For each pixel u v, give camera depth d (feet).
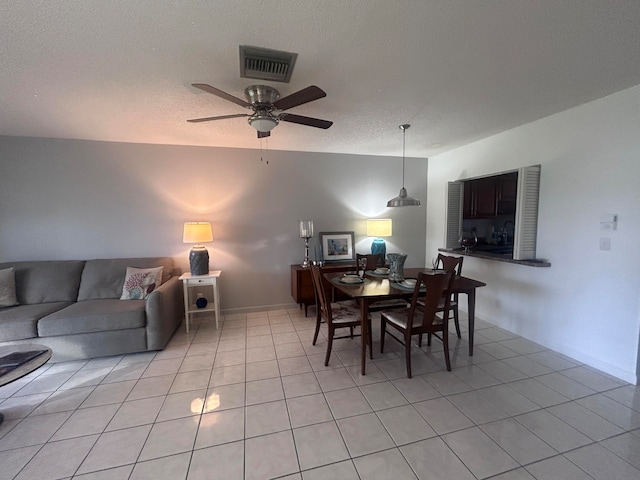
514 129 10.04
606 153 7.58
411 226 15.08
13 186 10.46
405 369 8.11
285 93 7.00
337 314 8.76
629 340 7.32
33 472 4.87
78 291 10.21
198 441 5.53
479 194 12.77
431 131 10.28
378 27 4.68
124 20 4.45
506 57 5.61
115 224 11.41
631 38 5.00
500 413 6.24
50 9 4.17
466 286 8.55
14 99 7.23
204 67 5.85
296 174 13.17
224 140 11.19
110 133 10.15
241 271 12.79
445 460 5.05
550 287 9.14
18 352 6.37
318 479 4.72
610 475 4.72
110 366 8.29
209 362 8.55
